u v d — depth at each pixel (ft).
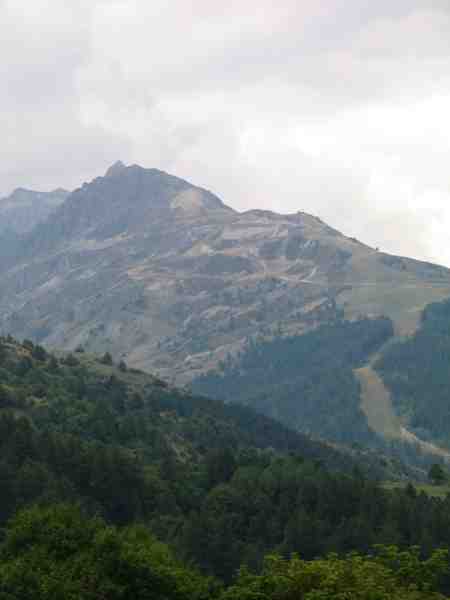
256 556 464.24
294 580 162.30
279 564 172.14
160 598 199.00
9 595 193.16
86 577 198.70
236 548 469.57
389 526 494.59
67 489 498.28
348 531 495.82
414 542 482.69
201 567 444.14
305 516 507.71
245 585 171.94
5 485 454.81
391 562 168.55
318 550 489.26
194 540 457.68
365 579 157.79
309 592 157.07
